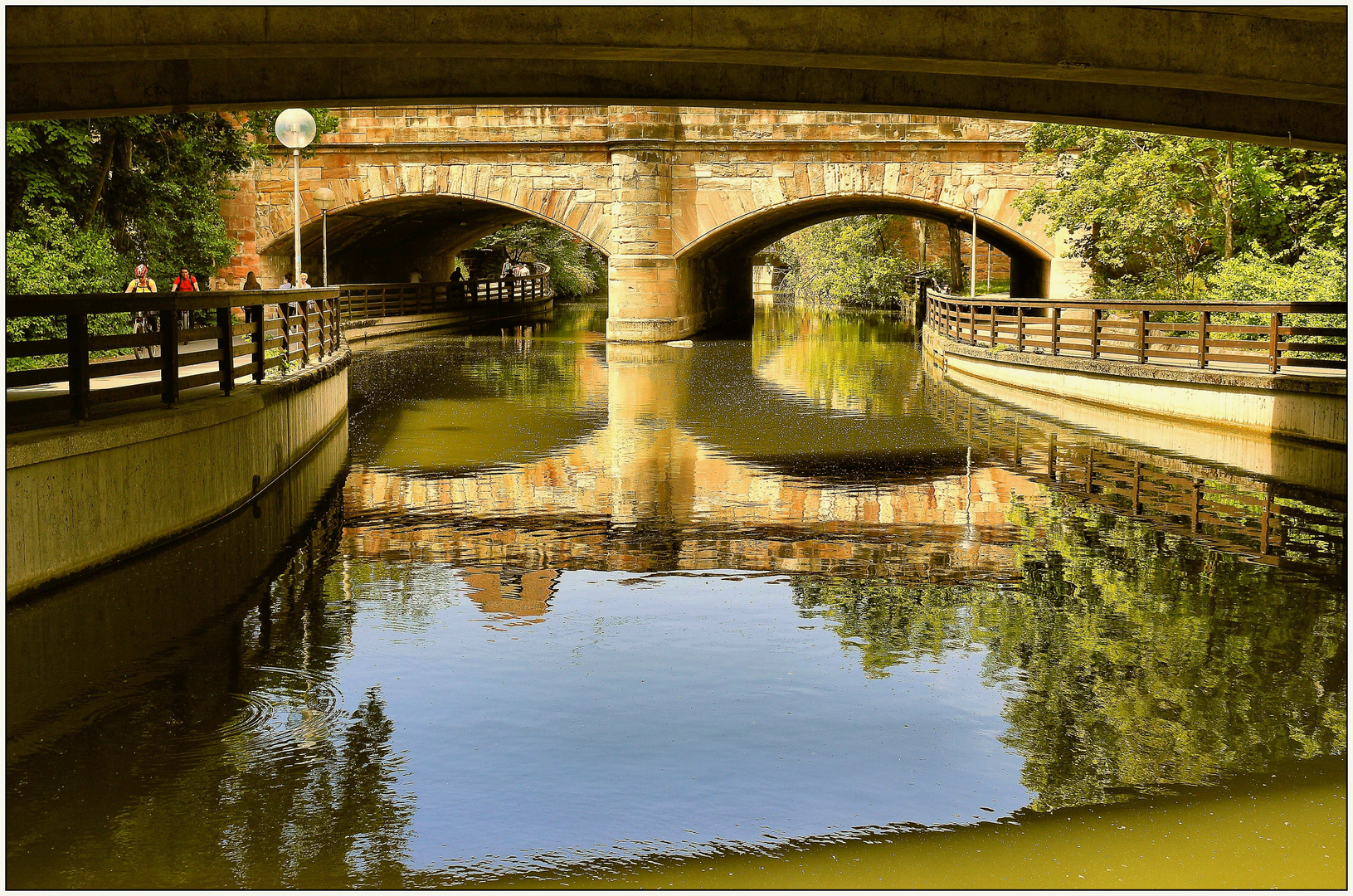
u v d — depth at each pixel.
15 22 11.83
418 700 8.25
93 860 6.05
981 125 40.28
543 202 42.75
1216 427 21.38
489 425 21.92
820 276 67.06
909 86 16.30
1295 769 7.16
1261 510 14.40
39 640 9.35
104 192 31.95
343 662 9.01
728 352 38.22
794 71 16.02
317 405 19.14
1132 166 30.81
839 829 6.44
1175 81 13.79
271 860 6.07
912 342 42.34
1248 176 29.30
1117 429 21.31
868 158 40.94
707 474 16.91
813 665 9.02
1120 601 10.60
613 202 42.22
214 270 36.56
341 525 13.48
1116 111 16.91
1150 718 7.97
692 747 7.49
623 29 12.47
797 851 6.18
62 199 28.23
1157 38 13.27
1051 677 8.74
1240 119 17.14
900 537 13.07
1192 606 10.45
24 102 15.27
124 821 6.47
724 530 13.38
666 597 10.77
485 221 57.84
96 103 15.39
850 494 15.45
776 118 41.19
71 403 11.13
